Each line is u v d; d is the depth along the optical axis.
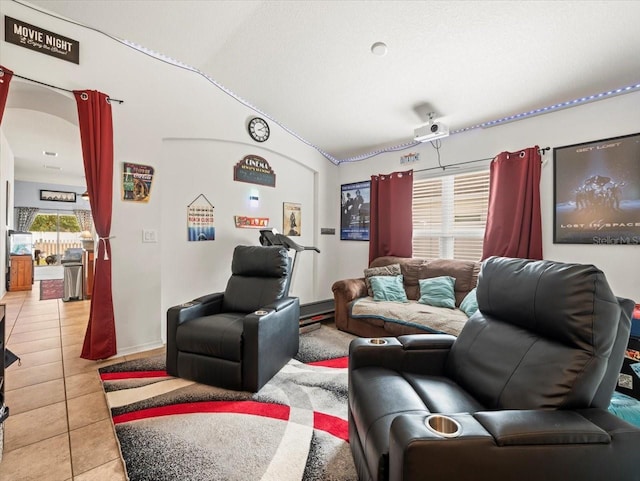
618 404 1.57
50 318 3.80
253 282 2.86
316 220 4.63
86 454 1.51
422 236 4.03
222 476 1.38
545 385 1.09
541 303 1.22
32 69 2.28
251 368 2.11
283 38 2.50
